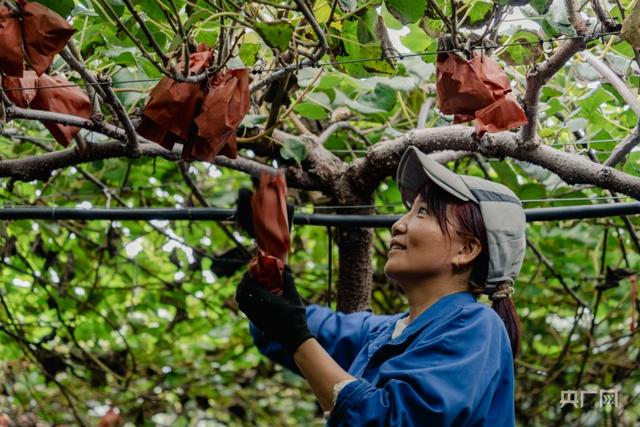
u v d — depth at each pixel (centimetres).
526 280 489
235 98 209
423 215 222
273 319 205
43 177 298
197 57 211
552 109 321
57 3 207
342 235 311
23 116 236
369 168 307
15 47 195
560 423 508
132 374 481
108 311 486
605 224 415
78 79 286
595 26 225
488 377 201
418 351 204
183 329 529
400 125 367
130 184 440
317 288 498
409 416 192
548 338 527
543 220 283
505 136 264
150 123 212
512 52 247
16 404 536
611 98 296
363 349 230
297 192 378
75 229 457
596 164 257
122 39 246
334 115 355
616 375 498
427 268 220
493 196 223
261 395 591
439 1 238
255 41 249
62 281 423
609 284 383
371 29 235
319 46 231
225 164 307
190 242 476
